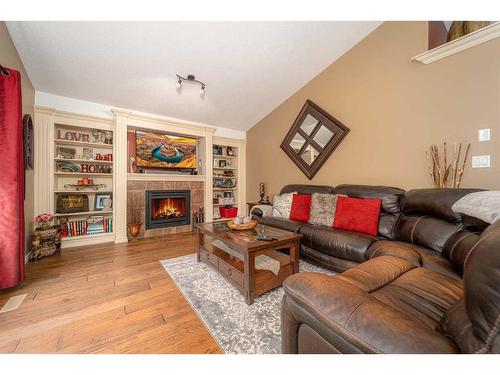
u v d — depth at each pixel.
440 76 2.12
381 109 2.59
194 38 2.38
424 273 1.18
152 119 3.68
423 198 1.79
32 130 2.61
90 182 3.29
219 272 2.05
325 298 0.71
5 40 1.95
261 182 4.52
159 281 2.01
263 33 2.45
